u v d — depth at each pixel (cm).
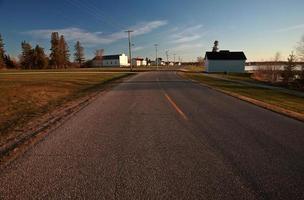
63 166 477
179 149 577
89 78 3506
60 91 1895
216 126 796
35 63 11700
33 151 557
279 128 780
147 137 669
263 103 1321
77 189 391
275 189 396
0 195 375
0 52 11150
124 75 4462
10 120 897
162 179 426
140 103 1255
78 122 838
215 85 2477
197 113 1008
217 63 7094
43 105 1246
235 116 959
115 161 503
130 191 386
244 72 6931
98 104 1226
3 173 446
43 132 714
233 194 380
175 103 1262
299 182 419
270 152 562
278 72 4638
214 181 421
